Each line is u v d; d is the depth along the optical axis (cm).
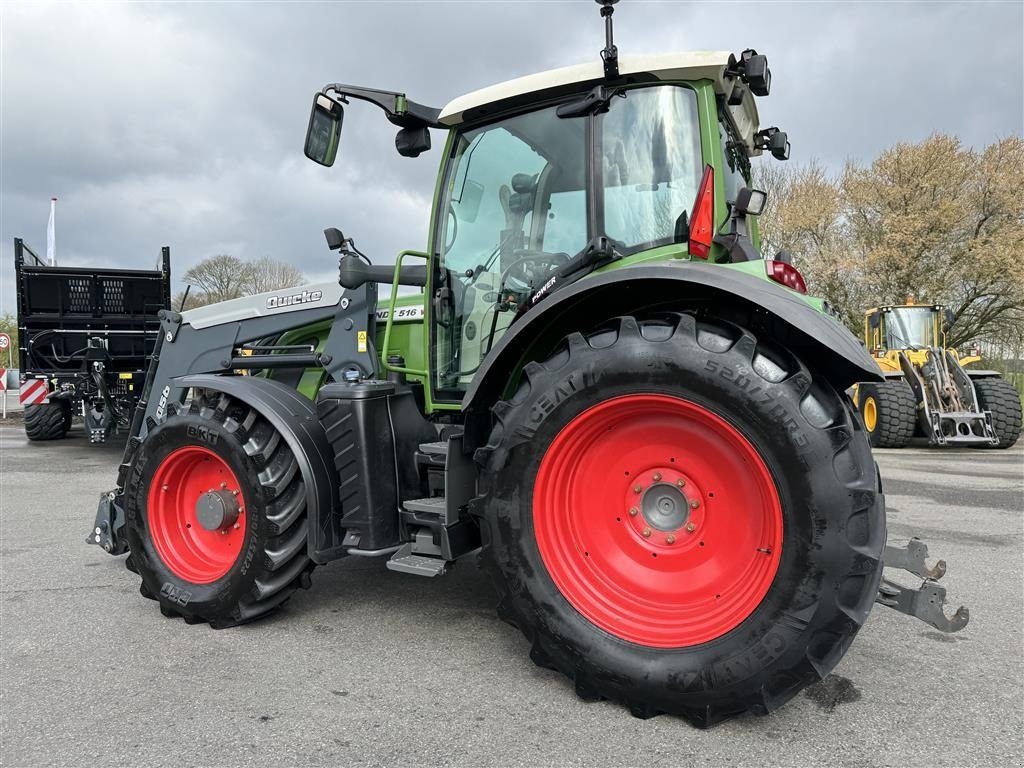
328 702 232
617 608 232
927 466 806
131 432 391
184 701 233
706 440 228
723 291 237
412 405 313
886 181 2089
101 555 421
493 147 300
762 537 218
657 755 200
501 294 300
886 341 1207
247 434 295
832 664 204
